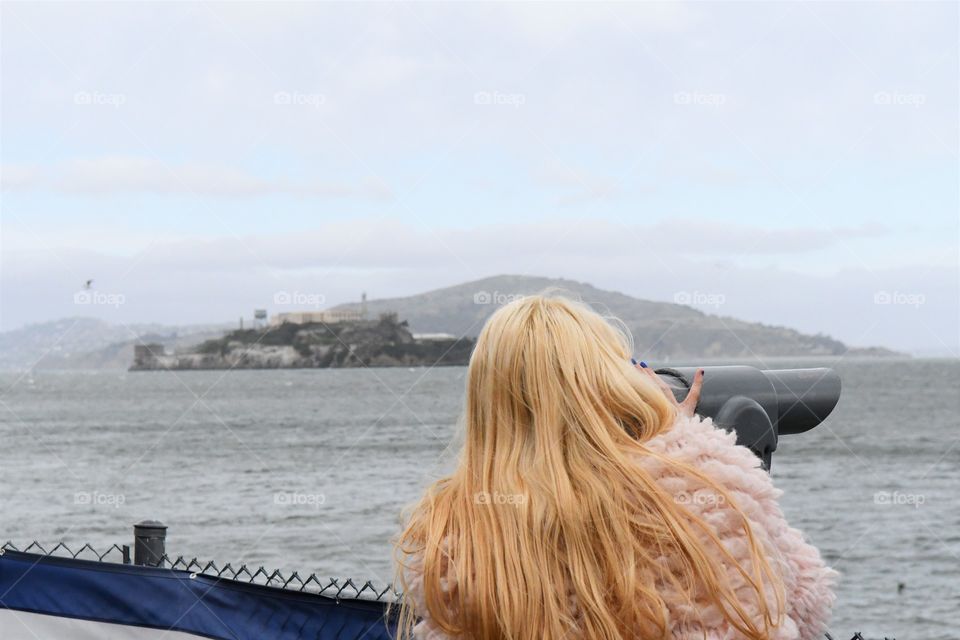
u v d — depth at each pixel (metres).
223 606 2.79
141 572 2.88
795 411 2.26
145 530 3.51
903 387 99.31
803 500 29.78
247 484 35.97
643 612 1.32
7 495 33.78
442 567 1.46
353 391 100.19
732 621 1.31
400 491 32.28
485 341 1.54
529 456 1.46
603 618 1.32
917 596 14.77
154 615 2.83
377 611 2.56
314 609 2.65
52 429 65.94
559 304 1.57
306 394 98.38
